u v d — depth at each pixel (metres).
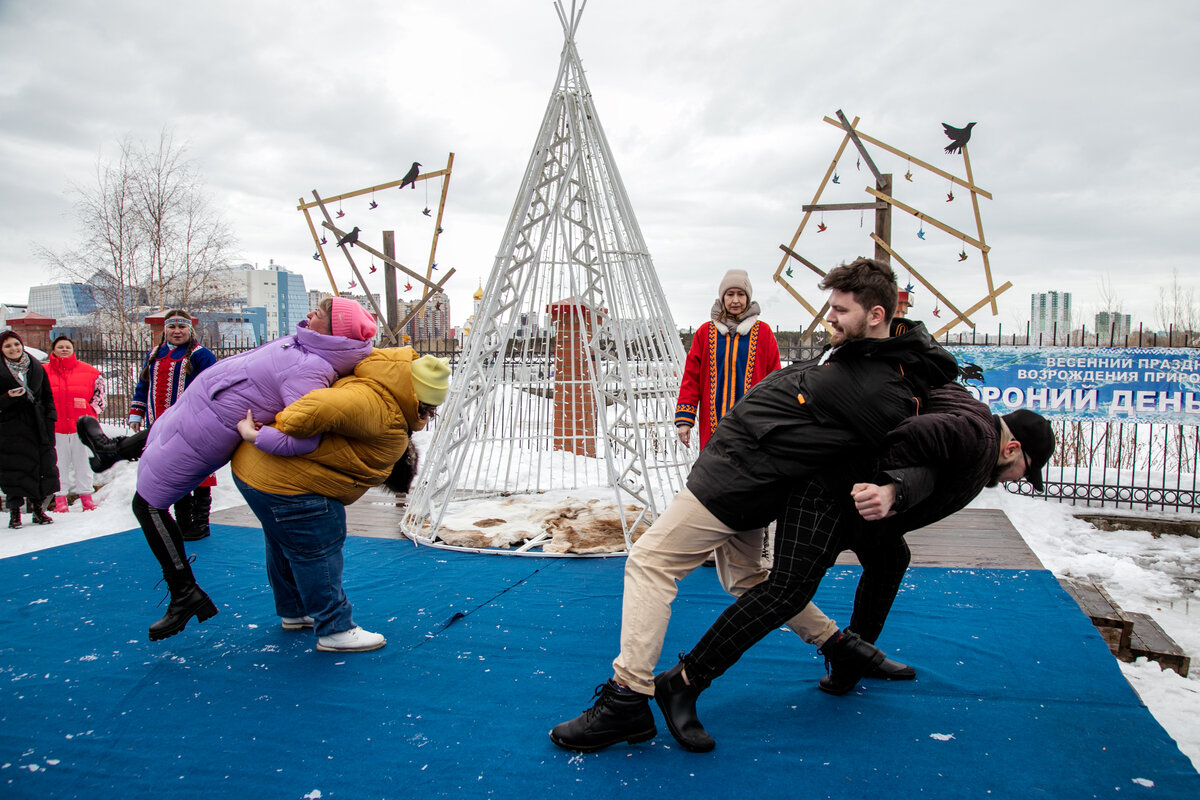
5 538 5.61
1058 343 7.12
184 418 2.86
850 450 2.15
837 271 2.25
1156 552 5.95
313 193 10.27
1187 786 2.04
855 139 8.19
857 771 2.12
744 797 2.00
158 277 19.53
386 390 2.96
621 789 2.04
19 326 16.11
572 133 5.11
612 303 4.88
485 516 5.48
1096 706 2.54
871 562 2.59
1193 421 6.77
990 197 7.66
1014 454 2.27
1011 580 4.07
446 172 10.07
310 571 2.98
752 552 2.58
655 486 6.38
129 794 2.04
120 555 4.67
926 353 2.20
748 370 4.21
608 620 3.46
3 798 2.02
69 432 6.51
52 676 2.84
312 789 2.06
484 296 5.29
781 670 2.86
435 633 3.30
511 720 2.47
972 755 2.21
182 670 2.90
